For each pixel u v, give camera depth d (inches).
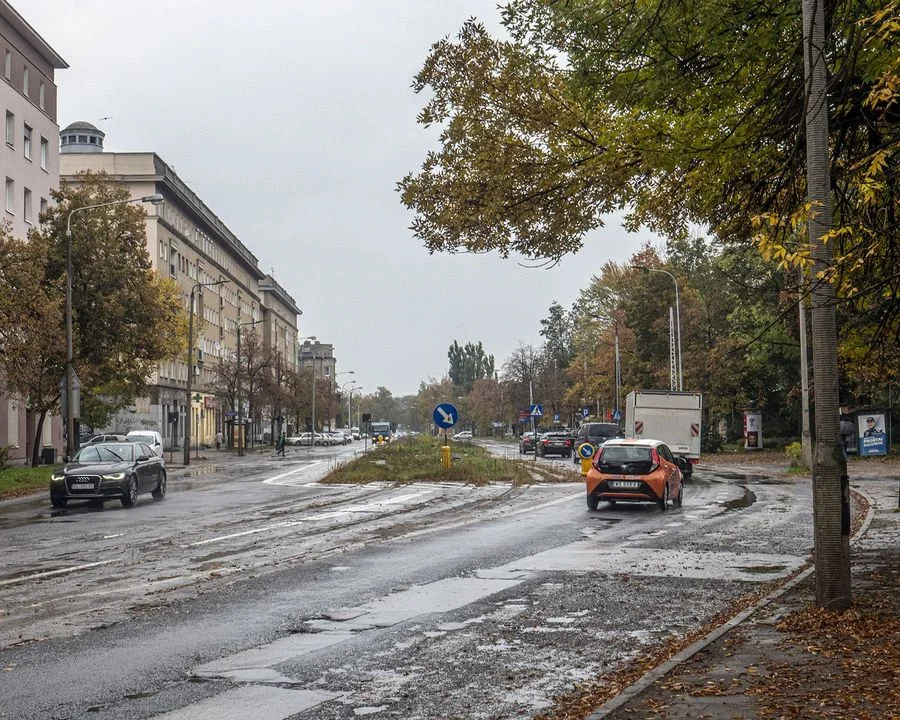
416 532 737.6
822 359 382.3
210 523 829.2
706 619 403.5
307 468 2021.4
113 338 1951.3
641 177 508.7
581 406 3811.5
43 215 1968.5
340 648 347.9
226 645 351.9
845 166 432.8
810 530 744.3
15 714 265.0
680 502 991.6
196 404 3818.9
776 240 353.1
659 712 253.9
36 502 1161.4
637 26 437.7
